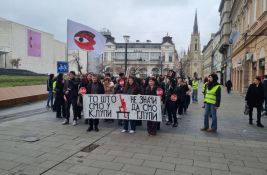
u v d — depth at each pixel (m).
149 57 91.00
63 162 5.85
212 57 91.81
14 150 6.56
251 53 22.02
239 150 7.04
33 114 12.11
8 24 64.75
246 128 9.98
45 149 6.70
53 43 84.19
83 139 7.72
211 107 9.23
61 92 11.09
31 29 72.44
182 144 7.48
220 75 64.19
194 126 10.17
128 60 82.69
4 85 19.95
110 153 6.51
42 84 25.14
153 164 5.85
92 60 39.53
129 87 9.05
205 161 6.13
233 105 17.73
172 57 91.25
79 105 9.83
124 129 8.86
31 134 8.15
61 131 8.67
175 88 11.36
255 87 10.48
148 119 8.57
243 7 27.59
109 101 8.82
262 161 6.22
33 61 73.44
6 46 64.56
